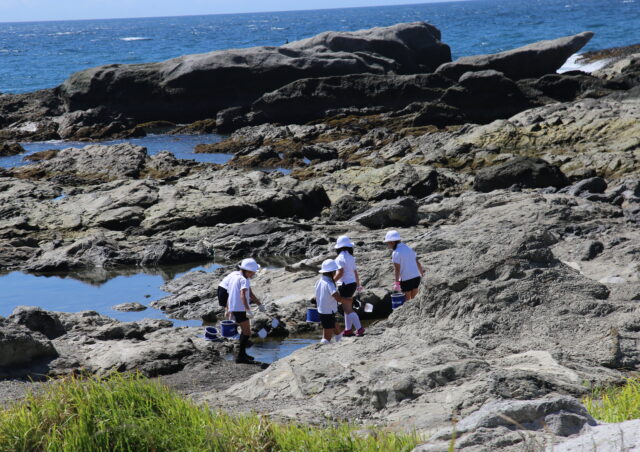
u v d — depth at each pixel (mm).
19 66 139000
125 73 74312
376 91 67750
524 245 14258
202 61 73500
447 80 69000
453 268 14305
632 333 12297
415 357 10984
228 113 67750
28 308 17750
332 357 12680
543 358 11227
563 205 28062
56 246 29703
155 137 65438
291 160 48781
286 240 29250
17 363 14805
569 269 14133
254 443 7562
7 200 35719
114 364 15398
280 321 19219
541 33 162000
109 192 35344
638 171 35656
